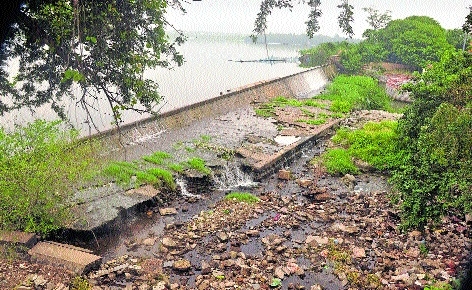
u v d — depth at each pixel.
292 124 29.81
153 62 8.00
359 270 12.72
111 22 6.97
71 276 11.14
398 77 55.53
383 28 63.53
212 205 17.48
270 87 40.97
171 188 18.02
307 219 16.50
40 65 8.09
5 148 12.39
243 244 14.29
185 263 12.53
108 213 14.52
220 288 11.45
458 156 11.42
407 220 13.62
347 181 21.12
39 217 12.97
